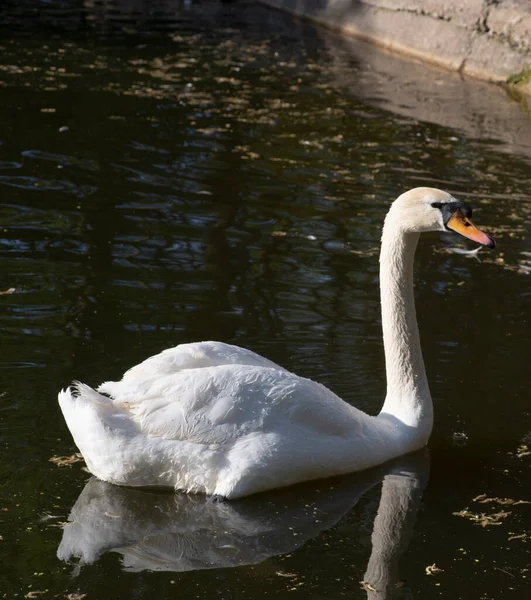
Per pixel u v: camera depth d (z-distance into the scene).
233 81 15.36
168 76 15.39
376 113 14.00
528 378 6.84
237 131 12.70
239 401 5.41
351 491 5.62
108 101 13.70
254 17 21.00
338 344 7.16
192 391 5.38
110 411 5.39
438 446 6.14
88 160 11.16
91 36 18.12
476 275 8.68
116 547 4.96
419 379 6.18
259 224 9.52
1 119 12.49
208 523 5.22
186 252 8.72
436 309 7.93
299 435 5.52
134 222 9.39
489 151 12.51
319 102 14.41
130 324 7.26
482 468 5.91
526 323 7.70
